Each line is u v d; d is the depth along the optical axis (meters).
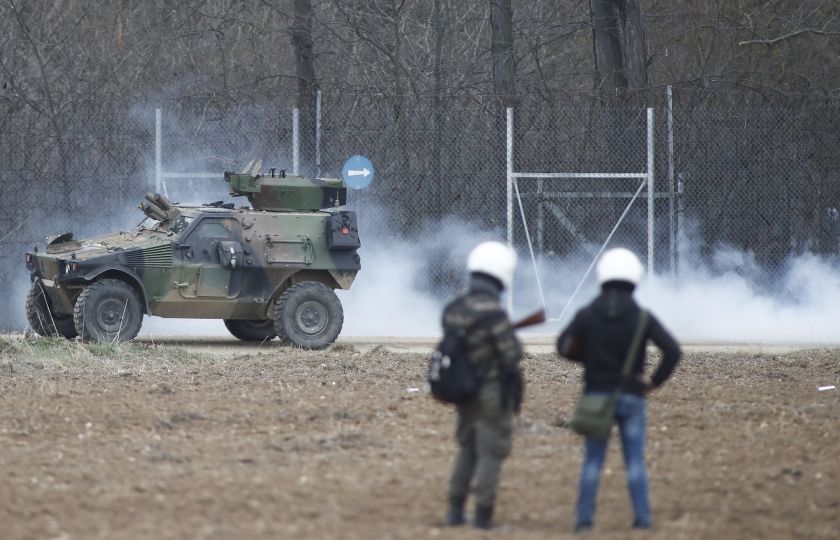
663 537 26.77
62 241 67.88
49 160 78.12
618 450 37.12
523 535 26.75
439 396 26.73
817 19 107.38
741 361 60.22
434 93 83.62
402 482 32.03
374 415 42.69
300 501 29.70
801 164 79.56
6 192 77.75
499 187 79.06
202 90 100.50
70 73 104.56
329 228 67.62
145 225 70.06
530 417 42.47
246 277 66.19
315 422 41.41
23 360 55.50
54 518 27.83
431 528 27.30
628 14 88.00
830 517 29.11
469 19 101.75
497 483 27.28
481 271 27.22
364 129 79.06
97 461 34.59
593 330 27.05
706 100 80.75
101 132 78.19
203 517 28.02
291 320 66.25
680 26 111.50
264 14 111.38
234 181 67.94
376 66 100.19
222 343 70.56
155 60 109.06
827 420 42.66
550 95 80.25
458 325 26.80
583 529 27.28
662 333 26.91
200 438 38.53
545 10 109.88
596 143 77.81
